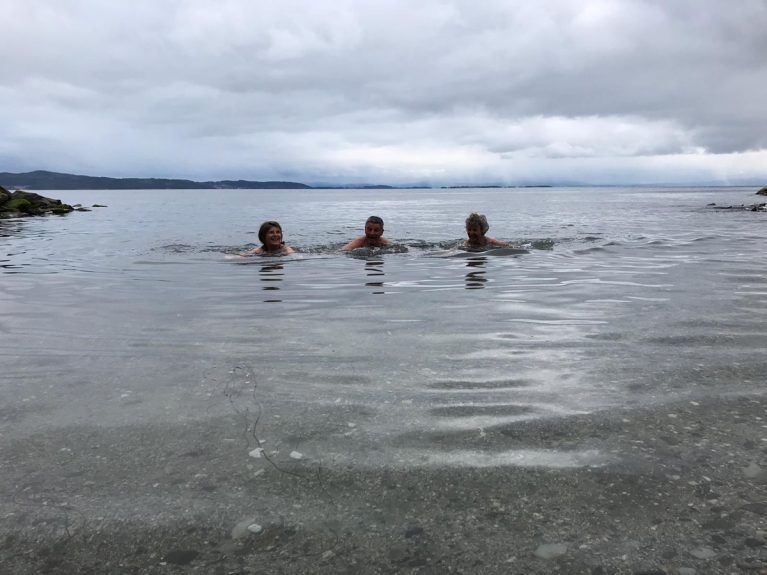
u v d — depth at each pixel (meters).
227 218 24.50
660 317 4.34
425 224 19.09
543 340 3.69
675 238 11.89
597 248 10.05
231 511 1.75
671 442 2.14
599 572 1.46
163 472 1.99
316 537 1.63
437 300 5.31
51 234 15.05
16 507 1.78
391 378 2.95
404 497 1.82
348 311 4.83
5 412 2.55
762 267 7.29
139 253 10.17
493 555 1.53
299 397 2.69
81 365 3.28
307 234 15.24
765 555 1.49
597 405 2.52
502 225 17.34
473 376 2.96
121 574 1.49
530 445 2.14
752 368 3.00
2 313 4.85
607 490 1.82
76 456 2.11
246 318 4.58
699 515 1.67
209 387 2.86
